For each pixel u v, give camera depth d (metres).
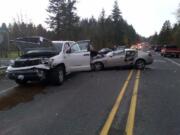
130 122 6.78
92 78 15.09
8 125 6.75
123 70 19.75
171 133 6.03
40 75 11.80
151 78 14.98
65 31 53.53
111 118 7.12
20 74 11.73
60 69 12.70
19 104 8.96
